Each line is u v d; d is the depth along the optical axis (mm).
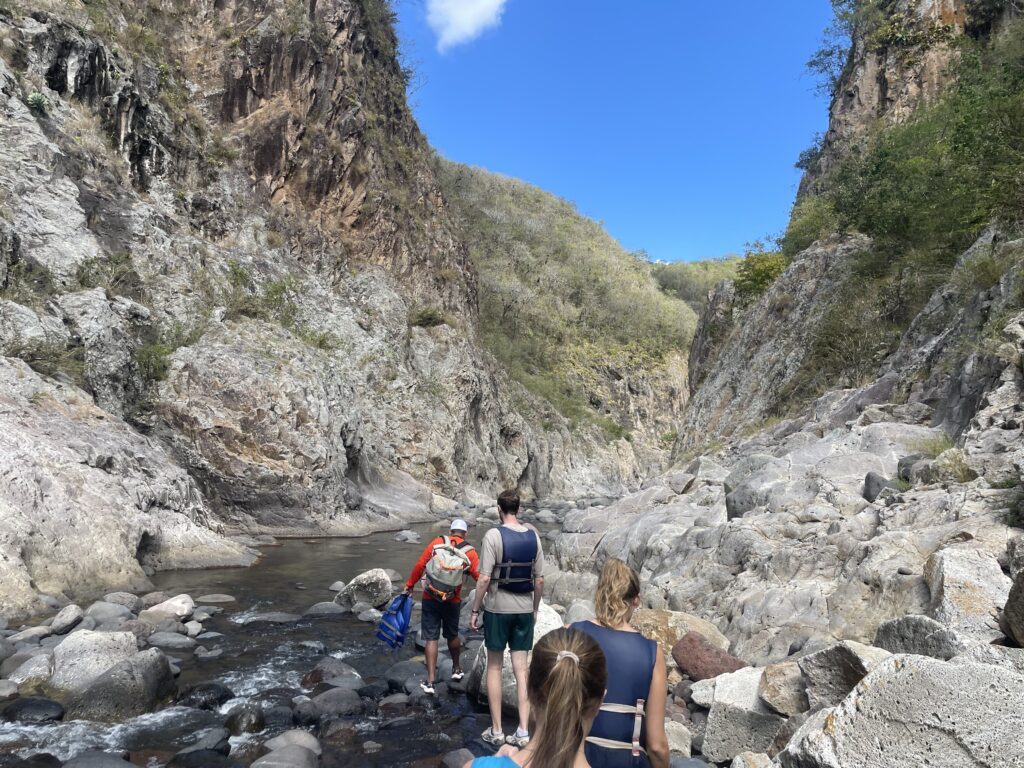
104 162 23359
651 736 2744
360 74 40312
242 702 5758
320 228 34250
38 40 22406
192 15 32344
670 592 7477
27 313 15203
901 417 10719
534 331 69562
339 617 8953
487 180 89625
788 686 4367
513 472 41000
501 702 5422
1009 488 5988
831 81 38375
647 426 70125
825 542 6566
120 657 6070
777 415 20969
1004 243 11922
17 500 9547
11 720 5082
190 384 18922
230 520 17969
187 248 24531
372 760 4750
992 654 3428
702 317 40312
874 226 20641
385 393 31234
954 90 23250
